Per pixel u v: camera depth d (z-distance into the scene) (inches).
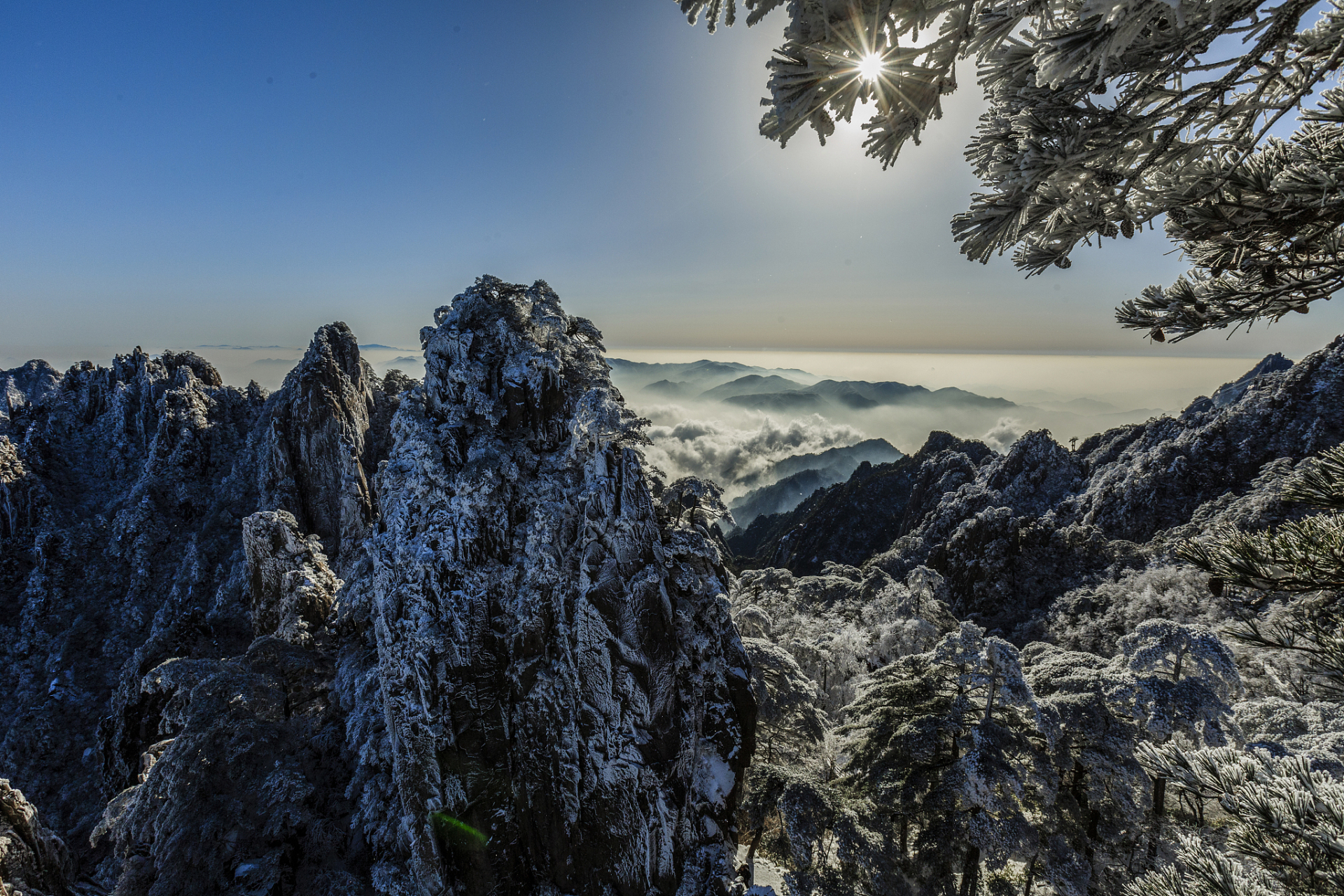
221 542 3922.2
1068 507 4298.7
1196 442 3735.2
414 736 808.3
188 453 4370.1
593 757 764.6
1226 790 270.2
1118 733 852.6
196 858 873.5
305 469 3597.4
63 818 2827.3
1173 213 207.5
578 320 1015.0
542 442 898.7
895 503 5969.5
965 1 141.6
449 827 784.9
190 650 2600.9
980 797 752.3
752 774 872.9
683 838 756.0
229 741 995.3
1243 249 213.0
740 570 5585.6
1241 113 181.3
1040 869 882.1
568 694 789.2
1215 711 842.2
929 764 837.2
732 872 757.3
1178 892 273.6
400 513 866.1
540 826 781.3
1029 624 2578.7
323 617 1745.8
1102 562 2972.4
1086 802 868.6
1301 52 166.2
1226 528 285.4
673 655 776.3
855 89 147.3
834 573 2920.8
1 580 3929.6
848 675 1691.7
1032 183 172.4
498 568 840.3
